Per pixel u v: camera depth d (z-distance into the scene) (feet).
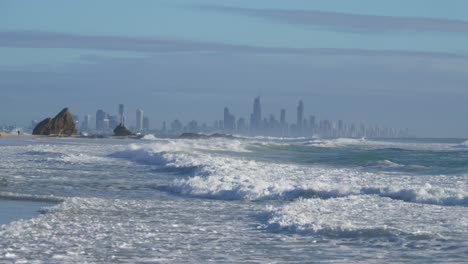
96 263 66.28
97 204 119.34
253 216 104.58
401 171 191.11
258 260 68.33
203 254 71.67
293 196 131.54
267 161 245.86
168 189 149.48
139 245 77.20
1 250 72.84
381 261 67.10
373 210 102.63
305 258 69.31
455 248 73.10
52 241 79.20
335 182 146.72
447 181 149.38
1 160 240.32
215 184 143.23
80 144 419.13
